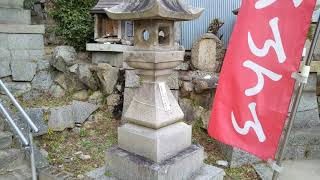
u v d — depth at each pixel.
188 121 5.31
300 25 2.33
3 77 5.38
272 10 2.43
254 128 2.57
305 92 5.39
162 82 2.65
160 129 2.55
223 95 2.69
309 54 2.44
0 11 5.52
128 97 5.26
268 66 2.47
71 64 5.64
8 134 4.10
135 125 2.66
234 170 4.36
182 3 2.56
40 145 4.65
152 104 2.56
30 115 4.65
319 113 5.67
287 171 4.45
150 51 2.42
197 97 5.35
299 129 5.17
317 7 4.96
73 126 5.16
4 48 5.44
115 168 2.66
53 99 5.42
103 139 4.97
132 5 2.48
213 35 5.61
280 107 2.45
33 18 7.63
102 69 5.48
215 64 5.67
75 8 6.57
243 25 2.56
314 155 4.93
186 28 6.12
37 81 5.54
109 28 5.80
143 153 2.56
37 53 5.84
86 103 5.40
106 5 5.57
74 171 4.09
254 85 2.54
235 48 2.60
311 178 4.25
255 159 4.49
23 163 3.97
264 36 2.47
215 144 4.97
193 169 2.74
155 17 2.30
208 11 6.18
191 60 5.72
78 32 6.43
